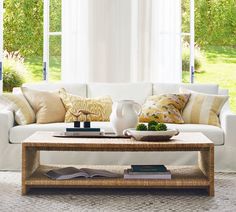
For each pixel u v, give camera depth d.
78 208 3.31
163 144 3.54
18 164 4.63
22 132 4.61
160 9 6.24
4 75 8.00
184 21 6.37
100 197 3.64
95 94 5.27
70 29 6.23
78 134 3.88
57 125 4.68
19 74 8.05
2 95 4.82
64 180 3.62
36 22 8.03
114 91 5.25
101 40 6.13
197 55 8.95
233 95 8.84
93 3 6.12
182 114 5.03
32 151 3.88
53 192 3.79
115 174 3.78
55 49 6.35
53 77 6.36
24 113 4.80
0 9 6.16
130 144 3.54
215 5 8.89
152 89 5.29
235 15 8.87
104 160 4.61
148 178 3.64
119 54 6.13
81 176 3.73
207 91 5.23
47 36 6.34
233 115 4.59
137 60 6.14
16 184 4.06
